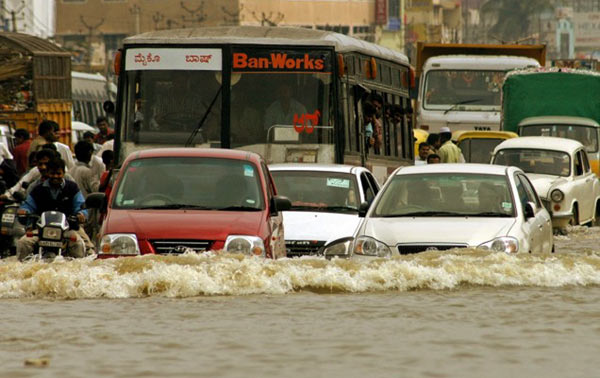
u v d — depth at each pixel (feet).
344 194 145.07
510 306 83.25
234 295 91.40
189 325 74.64
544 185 209.46
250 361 61.57
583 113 274.98
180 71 168.04
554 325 73.87
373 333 70.90
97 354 63.72
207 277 93.86
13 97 335.88
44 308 83.82
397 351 64.49
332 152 167.32
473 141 257.75
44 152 122.11
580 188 215.92
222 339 68.80
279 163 165.78
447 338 68.85
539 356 62.85
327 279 94.43
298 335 70.23
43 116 338.34
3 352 64.49
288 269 96.84
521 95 276.62
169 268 94.63
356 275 95.76
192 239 103.09
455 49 321.93
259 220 106.32
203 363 61.00
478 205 116.47
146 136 167.63
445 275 96.53
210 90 168.04
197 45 168.35
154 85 168.35
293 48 168.66
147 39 168.86
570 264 102.06
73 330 72.54
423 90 306.35
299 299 88.28
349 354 63.57
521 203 117.50
